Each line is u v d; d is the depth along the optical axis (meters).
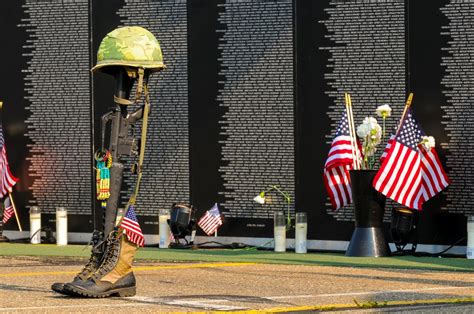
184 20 18.42
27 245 19.16
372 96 17.22
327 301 11.73
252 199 18.05
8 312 10.73
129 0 18.81
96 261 11.97
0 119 19.70
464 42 16.67
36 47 19.48
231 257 16.86
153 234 18.75
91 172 19.25
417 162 16.34
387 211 17.20
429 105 16.89
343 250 17.48
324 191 17.59
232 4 18.06
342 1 17.31
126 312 10.73
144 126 12.11
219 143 18.23
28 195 19.64
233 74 18.09
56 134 19.42
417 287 12.99
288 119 17.77
